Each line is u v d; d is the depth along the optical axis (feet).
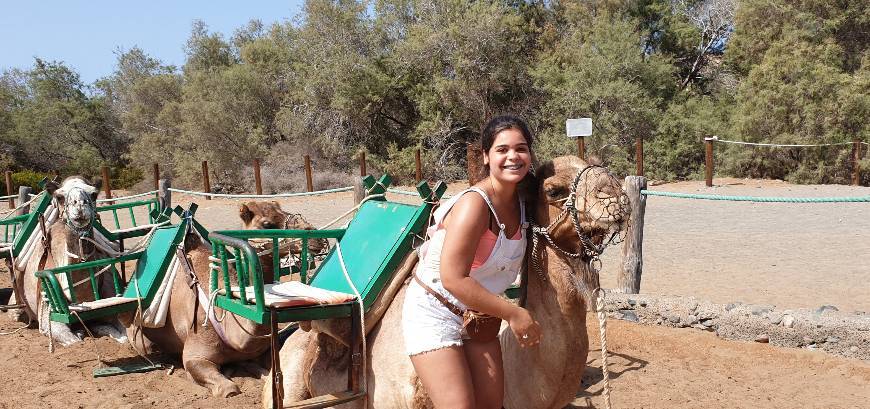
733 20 120.47
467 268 9.51
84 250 24.67
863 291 29.14
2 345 25.48
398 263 12.40
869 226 46.21
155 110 140.97
